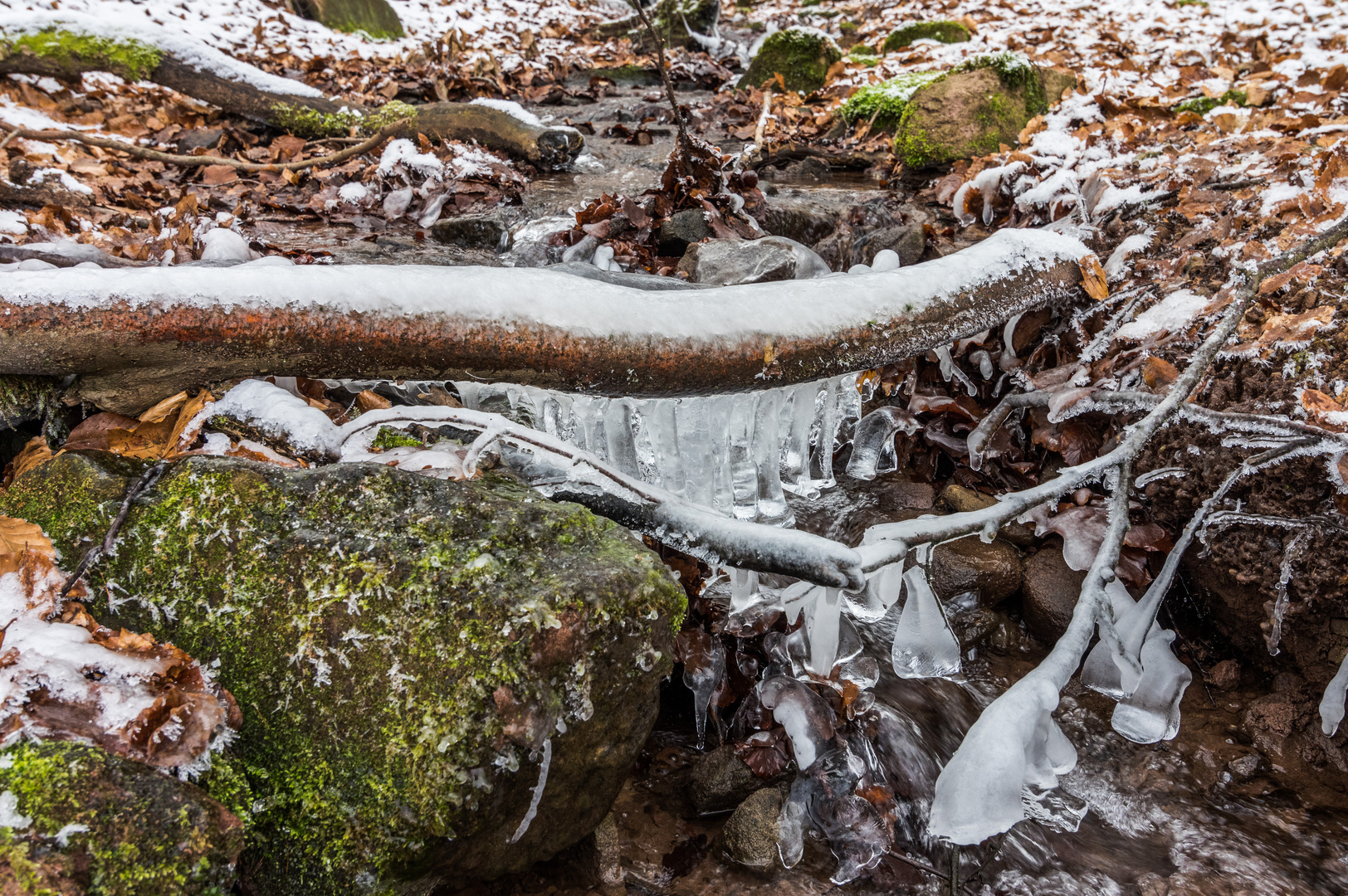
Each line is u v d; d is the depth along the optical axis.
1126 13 8.96
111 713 1.41
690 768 2.21
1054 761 2.08
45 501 1.79
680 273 3.37
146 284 1.91
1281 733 2.39
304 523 1.72
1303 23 7.51
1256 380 2.61
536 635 1.54
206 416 2.01
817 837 2.04
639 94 7.61
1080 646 2.07
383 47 8.30
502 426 1.98
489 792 1.47
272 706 1.55
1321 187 3.10
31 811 1.23
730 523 2.07
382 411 2.03
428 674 1.51
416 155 4.64
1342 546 2.29
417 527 1.71
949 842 2.03
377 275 2.06
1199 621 2.77
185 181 4.61
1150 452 2.77
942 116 5.12
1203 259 3.10
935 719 2.41
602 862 1.86
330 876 1.42
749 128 6.12
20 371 1.89
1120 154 4.25
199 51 5.40
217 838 1.33
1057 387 2.95
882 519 2.94
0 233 3.23
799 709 2.12
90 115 5.19
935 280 2.74
